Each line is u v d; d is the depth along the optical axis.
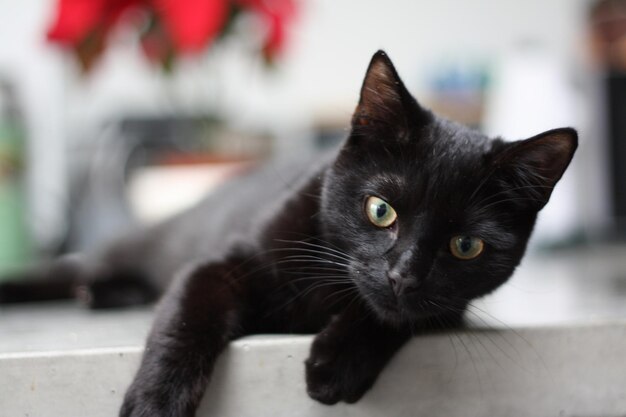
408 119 0.38
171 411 0.33
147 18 0.62
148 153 0.70
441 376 0.36
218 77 0.72
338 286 0.39
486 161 0.38
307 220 0.40
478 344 0.36
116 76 0.91
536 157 0.37
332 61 1.00
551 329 0.37
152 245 0.54
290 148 0.90
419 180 0.37
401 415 0.36
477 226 0.37
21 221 0.61
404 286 0.36
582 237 0.85
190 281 0.38
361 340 0.35
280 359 0.35
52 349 0.34
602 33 0.85
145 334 0.37
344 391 0.35
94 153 0.72
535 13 1.02
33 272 0.56
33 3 0.88
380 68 0.38
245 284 0.39
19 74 0.88
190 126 0.72
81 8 0.58
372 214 0.38
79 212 0.68
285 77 0.98
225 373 0.35
